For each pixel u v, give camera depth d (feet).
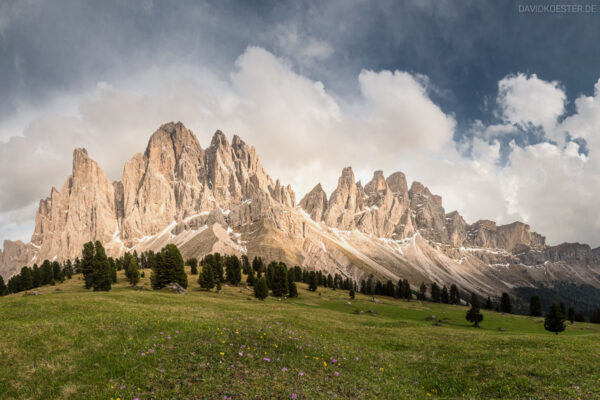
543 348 99.45
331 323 140.36
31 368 49.88
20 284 413.59
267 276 446.60
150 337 64.64
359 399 48.98
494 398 58.08
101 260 349.82
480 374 71.20
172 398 41.16
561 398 56.95
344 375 58.39
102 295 162.40
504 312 518.78
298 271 652.89
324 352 70.54
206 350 57.26
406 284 636.89
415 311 392.06
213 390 43.91
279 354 61.87
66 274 526.57
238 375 49.42
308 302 394.73
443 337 122.31
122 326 73.41
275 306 212.02
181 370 49.08
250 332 70.85
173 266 328.90
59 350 57.72
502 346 102.94
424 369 76.84
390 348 102.17
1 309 102.22
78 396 41.47
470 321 307.78
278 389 46.26
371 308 387.75
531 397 57.62
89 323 76.33
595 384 63.72
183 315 100.58
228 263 459.32
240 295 357.00
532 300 483.10
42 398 41.63
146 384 44.57
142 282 388.57
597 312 540.93
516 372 71.10
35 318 90.43
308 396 45.68
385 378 64.28
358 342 104.32
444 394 61.00
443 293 642.22
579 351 95.20
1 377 46.44
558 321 252.62
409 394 56.75
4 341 61.11
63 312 99.19
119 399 40.09
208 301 194.49
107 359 52.95
